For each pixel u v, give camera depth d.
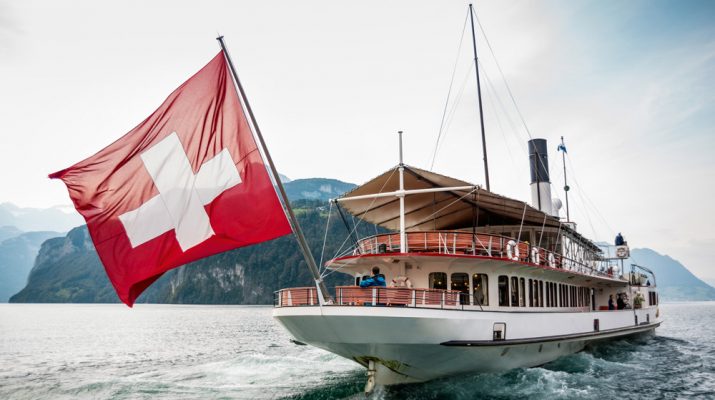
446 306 17.56
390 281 20.39
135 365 32.22
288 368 27.53
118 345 47.28
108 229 13.13
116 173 13.38
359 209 24.89
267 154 14.66
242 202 13.92
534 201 35.69
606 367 26.31
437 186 21.45
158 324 91.31
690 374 26.06
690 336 58.62
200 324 88.50
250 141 14.41
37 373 29.56
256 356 33.19
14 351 42.72
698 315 152.00
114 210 13.20
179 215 13.52
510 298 21.06
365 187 21.88
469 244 20.00
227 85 14.55
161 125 13.88
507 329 19.25
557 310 26.59
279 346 42.56
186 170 13.80
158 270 13.28
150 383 24.56
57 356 38.53
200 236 13.58
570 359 26.94
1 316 144.88
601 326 29.19
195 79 14.36
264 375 25.48
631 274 42.56
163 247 13.34
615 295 37.91
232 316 132.25
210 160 14.00
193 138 14.02
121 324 93.12
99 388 23.78
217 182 13.95
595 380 22.39
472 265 19.98
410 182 21.38
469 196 21.95
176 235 13.44
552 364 25.34
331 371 26.27
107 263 13.12
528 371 22.11
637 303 39.81
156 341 51.19
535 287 23.80
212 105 14.35
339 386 21.88
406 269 20.38
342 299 16.70
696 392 21.53
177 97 14.14
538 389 19.78
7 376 28.41
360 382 22.70
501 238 20.91
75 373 29.20
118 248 13.20
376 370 17.78
